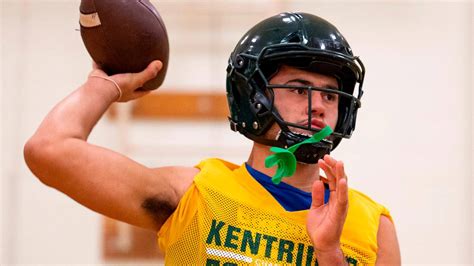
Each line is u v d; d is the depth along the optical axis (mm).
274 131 3350
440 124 7980
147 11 3443
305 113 3273
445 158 7934
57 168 3088
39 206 7969
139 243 7941
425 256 7836
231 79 3525
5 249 7871
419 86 8023
